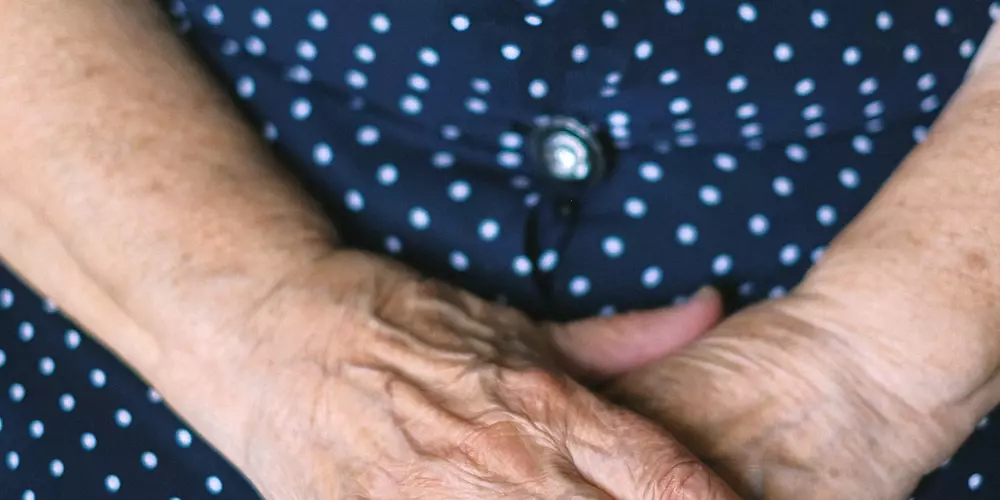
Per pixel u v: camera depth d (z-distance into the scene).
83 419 0.51
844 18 0.45
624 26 0.45
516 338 0.45
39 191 0.45
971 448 0.48
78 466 0.51
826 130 0.47
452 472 0.42
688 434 0.43
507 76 0.46
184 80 0.46
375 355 0.44
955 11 0.46
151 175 0.45
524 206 0.47
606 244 0.47
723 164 0.47
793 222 0.47
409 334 0.44
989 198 0.44
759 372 0.44
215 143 0.46
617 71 0.45
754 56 0.45
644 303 0.47
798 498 0.43
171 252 0.45
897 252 0.44
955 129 0.45
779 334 0.44
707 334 0.45
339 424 0.44
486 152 0.47
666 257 0.47
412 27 0.45
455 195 0.47
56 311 0.52
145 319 0.45
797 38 0.45
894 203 0.45
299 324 0.44
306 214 0.46
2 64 0.46
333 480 0.43
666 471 0.41
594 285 0.47
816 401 0.44
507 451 0.42
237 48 0.48
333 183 0.47
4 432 0.52
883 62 0.46
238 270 0.45
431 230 0.47
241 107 0.48
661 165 0.47
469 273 0.47
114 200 0.45
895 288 0.44
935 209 0.44
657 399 0.44
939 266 0.44
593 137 0.47
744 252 0.47
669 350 0.45
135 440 0.50
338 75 0.47
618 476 0.42
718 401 0.44
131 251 0.45
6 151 0.46
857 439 0.43
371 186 0.47
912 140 0.47
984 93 0.46
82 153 0.45
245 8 0.47
